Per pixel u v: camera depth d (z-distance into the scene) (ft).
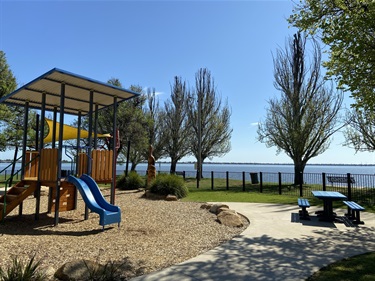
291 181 79.51
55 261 13.83
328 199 25.05
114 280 11.52
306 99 66.03
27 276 10.49
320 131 64.18
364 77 17.98
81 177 24.54
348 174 37.50
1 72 67.41
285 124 67.21
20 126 67.41
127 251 15.69
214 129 96.78
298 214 28.02
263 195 44.47
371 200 37.52
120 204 34.53
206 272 12.63
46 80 23.81
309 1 21.26
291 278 11.95
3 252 14.83
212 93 98.27
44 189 45.39
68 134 43.93
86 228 21.72
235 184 65.87
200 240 18.37
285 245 17.20
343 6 19.76
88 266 11.95
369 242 17.94
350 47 17.70
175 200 38.40
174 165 104.63
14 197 23.97
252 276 12.19
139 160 98.43
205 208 31.09
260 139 71.61
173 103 104.68
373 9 17.03
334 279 11.69
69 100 30.60
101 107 33.78
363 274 12.16
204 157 97.76
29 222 23.82
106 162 26.94
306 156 65.41
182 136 103.30
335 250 16.14
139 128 81.15
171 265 13.58
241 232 20.72
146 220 24.88
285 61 69.67
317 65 65.98
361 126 53.26
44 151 24.56
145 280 11.60
